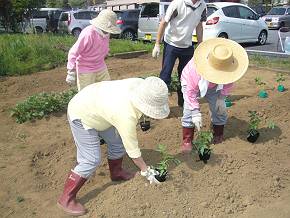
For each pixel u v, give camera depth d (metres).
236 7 8.31
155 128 3.17
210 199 2.17
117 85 2.02
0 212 2.23
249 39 8.63
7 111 3.84
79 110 2.06
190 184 2.22
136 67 5.76
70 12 11.27
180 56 3.39
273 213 2.13
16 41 6.24
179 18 3.22
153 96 1.83
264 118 3.15
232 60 2.27
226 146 2.60
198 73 2.27
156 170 2.17
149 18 9.22
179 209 2.09
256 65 5.56
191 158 2.40
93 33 2.76
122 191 2.14
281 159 2.56
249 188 2.28
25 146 3.06
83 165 2.11
